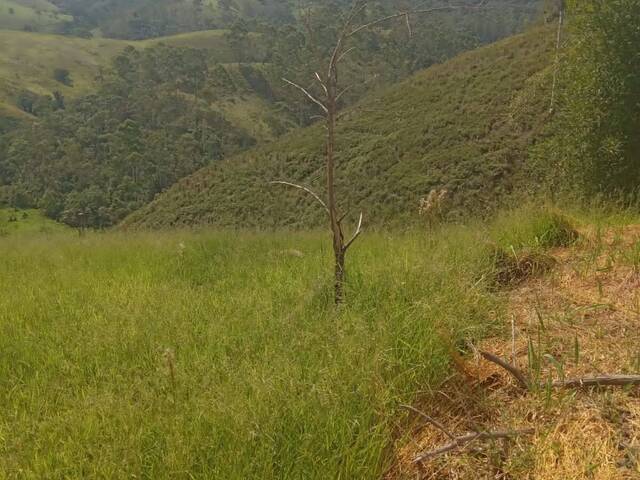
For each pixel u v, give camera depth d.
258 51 116.44
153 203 50.34
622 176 8.73
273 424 2.20
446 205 6.84
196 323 3.68
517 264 4.03
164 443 2.24
